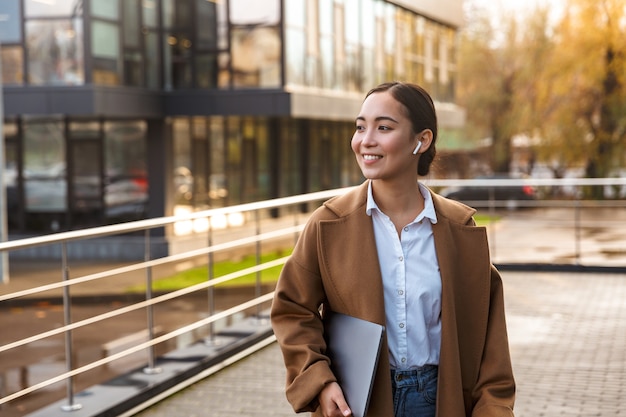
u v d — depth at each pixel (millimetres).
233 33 22453
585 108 38250
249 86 22406
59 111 20078
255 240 7711
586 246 19734
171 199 22234
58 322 12711
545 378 6523
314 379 2391
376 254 2480
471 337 2547
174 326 12109
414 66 32062
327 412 2387
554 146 38844
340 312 2539
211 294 7082
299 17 23188
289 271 2590
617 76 36938
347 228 2520
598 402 5871
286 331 2529
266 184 26484
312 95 23219
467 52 42312
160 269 18562
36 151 22328
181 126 22781
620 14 36500
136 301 14469
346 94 26406
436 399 2488
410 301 2488
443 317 2477
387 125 2459
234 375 6609
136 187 22172
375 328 2395
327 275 2514
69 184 22219
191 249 21938
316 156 29125
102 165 22156
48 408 5316
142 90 21359
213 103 22094
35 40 20609
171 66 22609
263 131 26328
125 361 9844
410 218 2533
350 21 26734
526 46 40594
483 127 42656
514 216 29750
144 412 5621
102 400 5496
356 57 27141
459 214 2559
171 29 22578
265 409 5695
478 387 2541
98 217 22219
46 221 22312
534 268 12305
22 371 9539
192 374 6414
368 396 2355
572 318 8844
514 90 41500
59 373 9438
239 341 7277
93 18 20578
